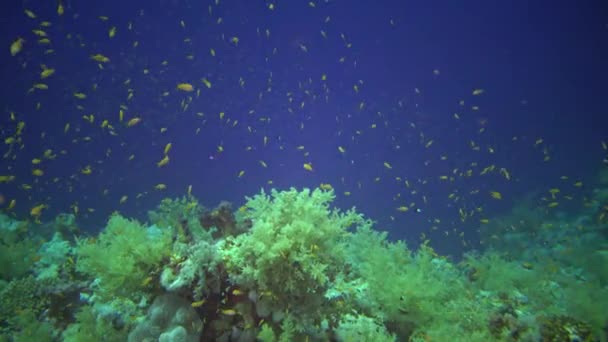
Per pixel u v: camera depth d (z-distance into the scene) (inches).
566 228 534.6
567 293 197.8
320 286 134.6
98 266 143.1
